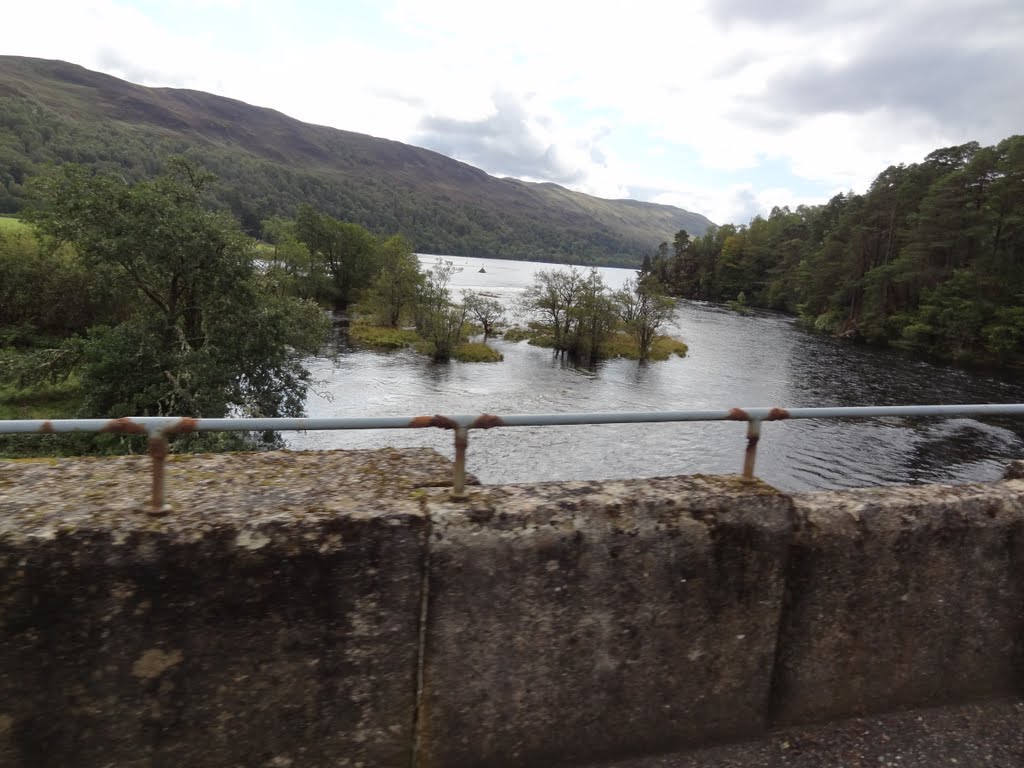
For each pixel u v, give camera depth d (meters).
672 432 23.58
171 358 17.86
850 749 1.99
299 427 1.58
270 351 19.31
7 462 1.83
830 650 2.03
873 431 24.56
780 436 23.48
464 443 1.70
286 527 1.50
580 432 23.22
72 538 1.38
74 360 18.62
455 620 1.64
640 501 1.80
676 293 122.38
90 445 16.33
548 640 1.73
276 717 1.55
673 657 1.85
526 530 1.67
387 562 1.57
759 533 1.88
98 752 1.46
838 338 58.34
